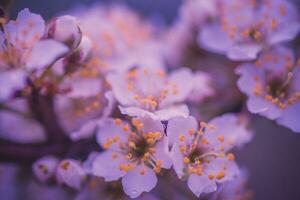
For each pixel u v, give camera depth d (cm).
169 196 17
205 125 15
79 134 16
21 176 19
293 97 16
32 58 14
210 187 14
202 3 20
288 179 26
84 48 15
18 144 16
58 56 15
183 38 21
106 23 19
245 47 17
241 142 16
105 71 17
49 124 16
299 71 16
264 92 16
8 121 18
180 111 15
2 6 15
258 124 25
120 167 14
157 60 19
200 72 19
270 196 26
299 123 16
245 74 16
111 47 18
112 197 16
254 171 26
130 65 17
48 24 15
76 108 17
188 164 15
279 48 17
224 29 18
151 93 16
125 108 15
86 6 26
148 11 27
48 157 16
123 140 15
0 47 15
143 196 17
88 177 15
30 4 25
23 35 15
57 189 20
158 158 14
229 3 18
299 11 20
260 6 18
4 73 14
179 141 14
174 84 16
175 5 28
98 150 16
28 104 16
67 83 16
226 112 17
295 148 26
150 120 15
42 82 15
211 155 15
